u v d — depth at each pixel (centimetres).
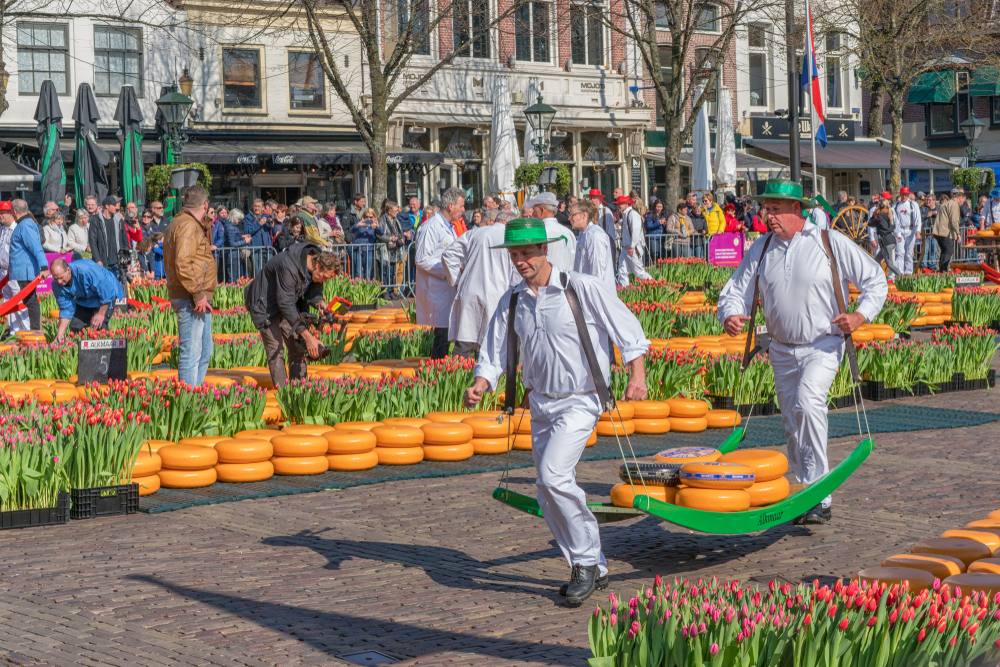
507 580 621
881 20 3403
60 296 1265
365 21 2527
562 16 3369
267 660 489
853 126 4269
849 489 838
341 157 2930
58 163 2350
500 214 1212
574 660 492
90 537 704
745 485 611
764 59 4006
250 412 966
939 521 742
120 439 772
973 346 1368
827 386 727
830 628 388
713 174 3691
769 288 732
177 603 570
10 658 487
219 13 2958
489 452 971
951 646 390
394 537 709
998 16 3575
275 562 650
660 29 3716
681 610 401
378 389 1013
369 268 2228
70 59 2811
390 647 508
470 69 3284
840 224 2723
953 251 2831
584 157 3581
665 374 1130
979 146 4622
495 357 605
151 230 2189
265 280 1047
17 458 734
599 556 593
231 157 2777
